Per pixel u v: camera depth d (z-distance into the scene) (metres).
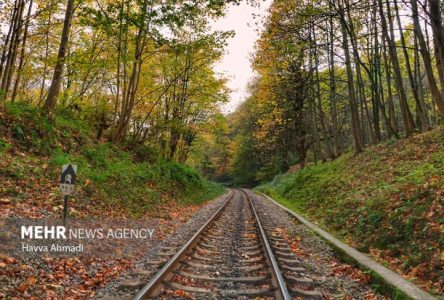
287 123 39.09
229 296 5.68
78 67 15.38
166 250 8.68
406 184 10.57
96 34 19.72
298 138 36.38
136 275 6.56
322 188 19.28
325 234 11.16
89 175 12.23
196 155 46.28
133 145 22.56
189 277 6.61
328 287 6.41
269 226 13.66
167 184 20.53
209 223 12.91
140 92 23.67
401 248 7.99
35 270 6.02
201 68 24.27
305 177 26.09
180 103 26.09
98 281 6.17
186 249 8.39
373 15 23.39
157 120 25.41
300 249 9.87
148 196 15.51
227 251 9.05
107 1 18.16
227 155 87.94
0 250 6.15
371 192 12.48
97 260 7.36
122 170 15.42
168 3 15.02
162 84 25.38
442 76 15.52
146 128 26.80
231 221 14.80
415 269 6.86
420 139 16.33
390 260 7.79
